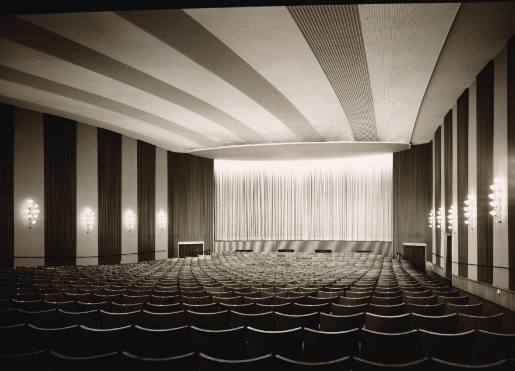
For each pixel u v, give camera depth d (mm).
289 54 10016
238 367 2887
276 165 24828
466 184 12391
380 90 12359
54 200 16594
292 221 24484
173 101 13984
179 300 6586
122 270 12273
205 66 10891
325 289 7918
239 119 16047
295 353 3910
